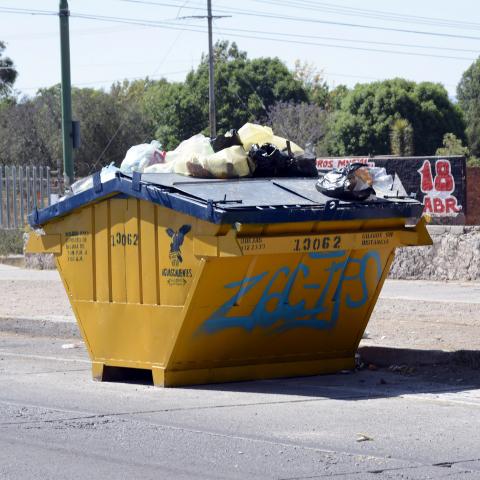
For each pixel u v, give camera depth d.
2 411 9.50
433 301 17.55
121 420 9.03
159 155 11.77
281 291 10.46
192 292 10.01
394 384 10.91
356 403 9.81
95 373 11.28
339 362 11.55
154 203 10.27
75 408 9.64
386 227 10.75
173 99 68.00
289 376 11.20
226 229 9.66
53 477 7.10
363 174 10.59
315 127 67.81
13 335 15.83
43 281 22.95
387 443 8.08
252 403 9.81
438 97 71.94
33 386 10.95
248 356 10.95
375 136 69.88
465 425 8.77
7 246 29.44
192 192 10.04
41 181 30.08
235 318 10.43
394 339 13.18
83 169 56.69
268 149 10.91
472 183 36.31
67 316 16.39
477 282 21.42
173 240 10.17
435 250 22.36
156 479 7.03
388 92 70.44
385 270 11.09
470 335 13.53
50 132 56.47
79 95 57.69
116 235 10.83
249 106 68.62
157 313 10.48
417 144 70.81
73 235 11.27
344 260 10.68
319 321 11.01
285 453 7.75
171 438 8.30
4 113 57.53
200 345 10.50
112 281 10.93
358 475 7.10
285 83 72.06
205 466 7.37
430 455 7.68
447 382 11.01
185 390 10.51
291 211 9.85
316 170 11.23
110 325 11.02
